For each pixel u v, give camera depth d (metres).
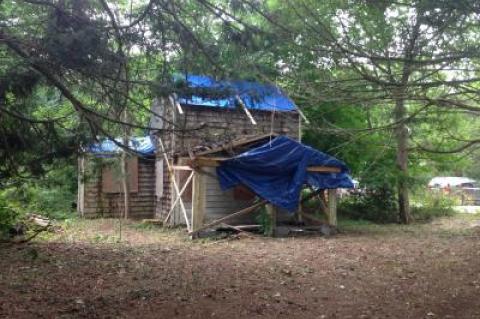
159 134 7.89
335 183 14.94
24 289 7.16
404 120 7.59
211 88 6.61
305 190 18.83
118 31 5.93
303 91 7.22
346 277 8.52
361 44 6.41
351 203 20.47
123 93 6.57
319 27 6.32
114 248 11.29
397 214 19.58
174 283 7.83
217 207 16.05
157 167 18.94
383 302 6.99
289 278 8.37
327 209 15.34
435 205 22.12
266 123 16.53
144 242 12.66
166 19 6.02
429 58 6.21
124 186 18.53
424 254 10.96
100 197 18.92
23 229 12.84
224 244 12.48
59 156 7.36
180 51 6.31
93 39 5.65
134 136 9.49
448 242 12.98
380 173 18.92
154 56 6.43
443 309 6.65
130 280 7.97
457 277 8.57
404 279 8.41
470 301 7.03
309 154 14.48
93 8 5.82
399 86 6.37
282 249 11.62
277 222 16.34
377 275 8.72
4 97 6.06
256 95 6.70
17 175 7.61
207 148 13.74
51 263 9.17
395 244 12.58
